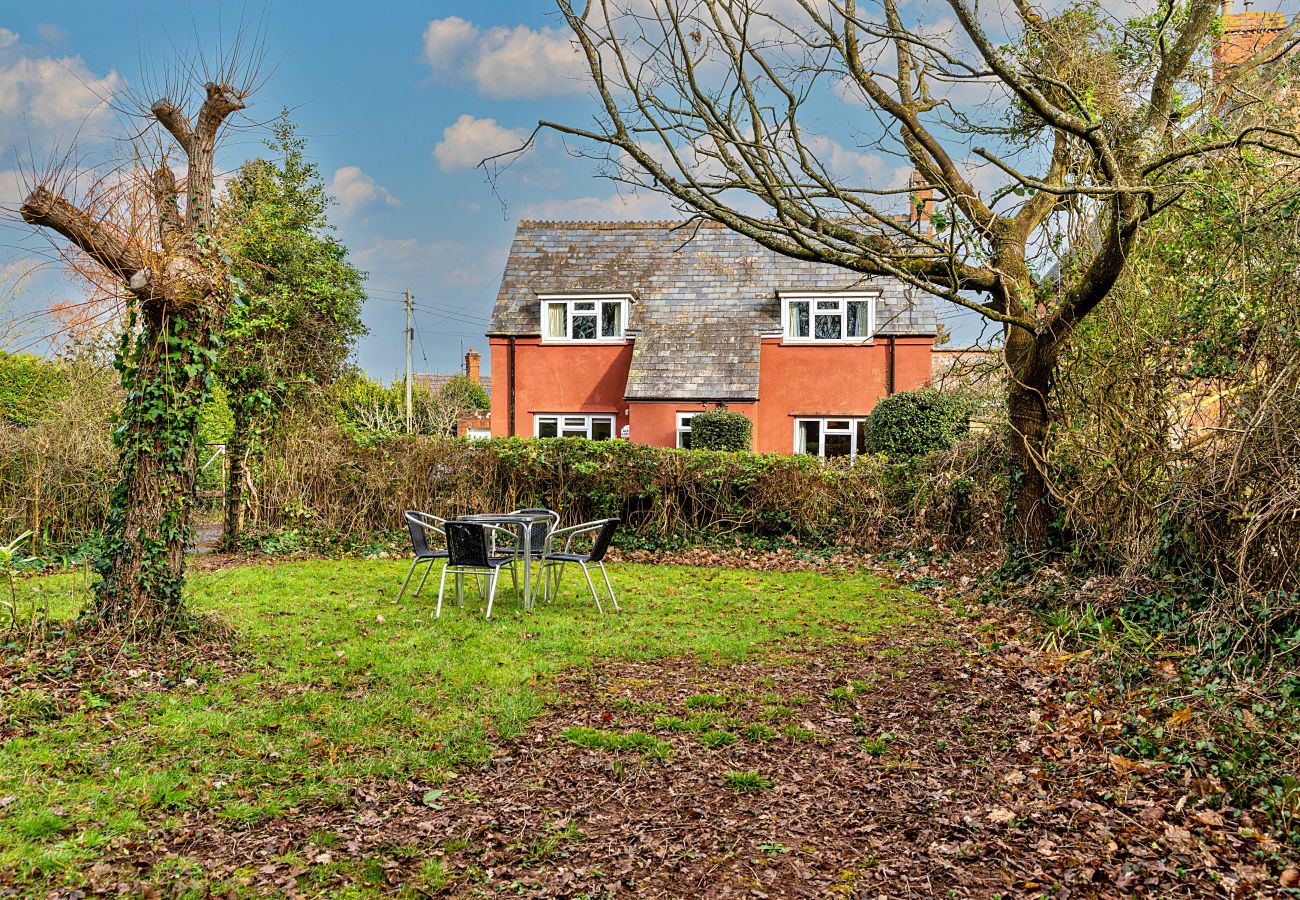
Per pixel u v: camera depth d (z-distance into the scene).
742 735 4.97
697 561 12.52
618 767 4.47
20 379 13.82
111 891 3.25
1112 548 7.99
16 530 11.22
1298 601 5.24
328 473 13.44
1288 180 6.59
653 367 20.77
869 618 8.34
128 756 4.53
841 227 7.82
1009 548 9.48
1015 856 3.52
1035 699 5.44
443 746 4.75
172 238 6.50
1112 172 6.43
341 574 10.83
